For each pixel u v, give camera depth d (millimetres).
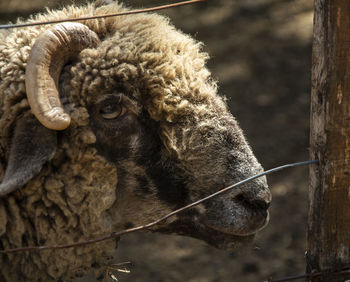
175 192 6414
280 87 19734
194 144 6262
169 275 12055
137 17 6918
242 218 6207
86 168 6324
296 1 26797
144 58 6344
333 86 4754
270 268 12094
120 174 6445
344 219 5105
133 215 6660
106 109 6223
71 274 6812
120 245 13086
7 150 6258
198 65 6762
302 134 17016
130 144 6332
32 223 6500
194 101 6387
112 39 6449
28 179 5863
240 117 17938
